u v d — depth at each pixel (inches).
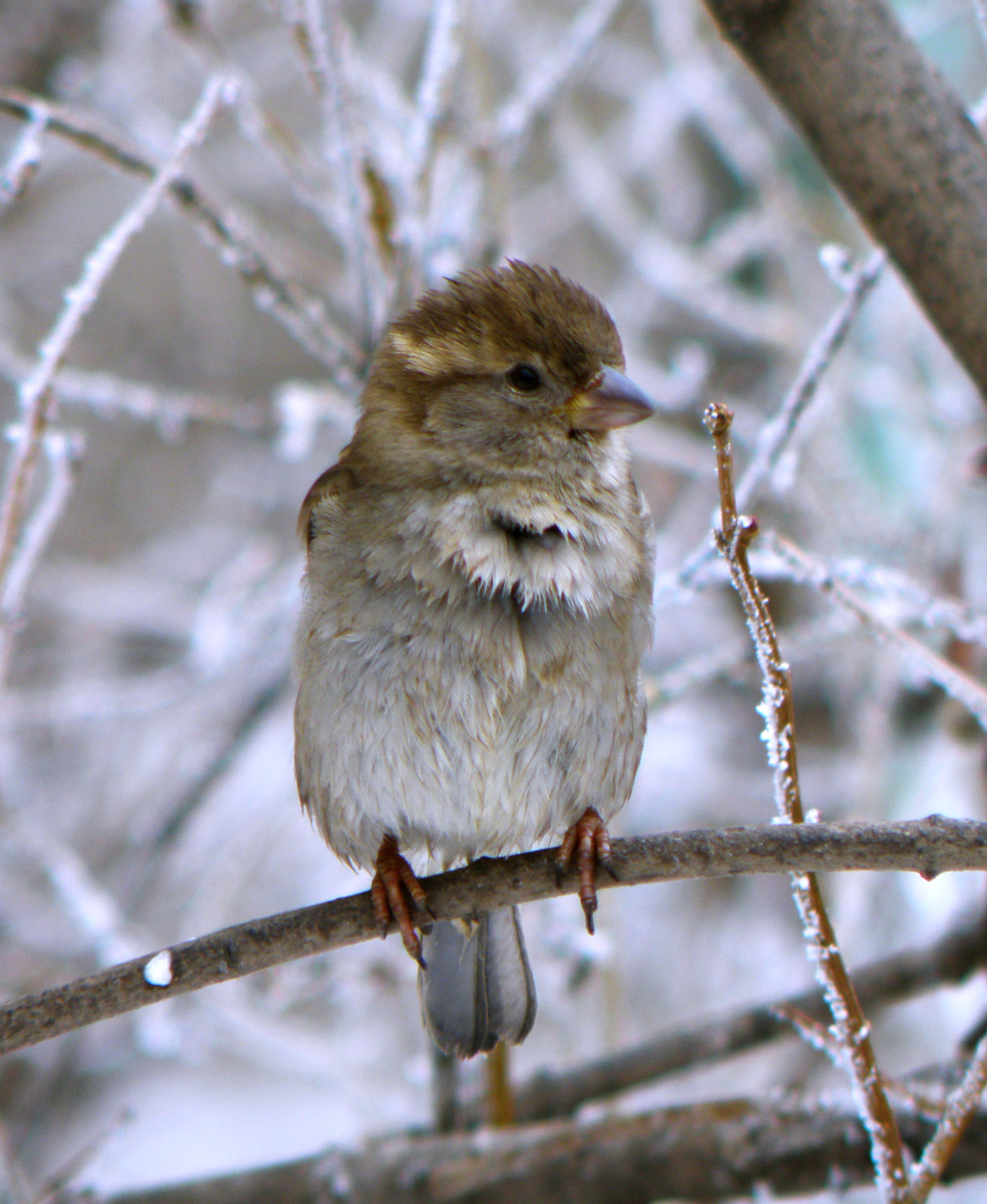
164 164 280.1
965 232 235.9
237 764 517.3
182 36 356.2
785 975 516.1
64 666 599.8
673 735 564.1
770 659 200.4
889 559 411.5
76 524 673.0
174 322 695.7
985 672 389.7
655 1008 525.3
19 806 538.9
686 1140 287.4
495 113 569.9
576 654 252.1
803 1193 278.7
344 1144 319.0
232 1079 562.9
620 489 268.8
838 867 201.2
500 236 370.3
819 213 538.6
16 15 590.2
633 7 674.8
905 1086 275.7
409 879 230.5
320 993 387.9
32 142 285.1
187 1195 317.4
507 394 261.4
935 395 479.8
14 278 653.9
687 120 639.1
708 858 212.7
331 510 261.9
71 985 210.8
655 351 630.5
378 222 323.3
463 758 250.8
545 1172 294.8
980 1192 420.8
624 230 534.9
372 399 272.2
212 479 681.0
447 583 251.4
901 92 237.0
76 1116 534.3
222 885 409.4
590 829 229.6
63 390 386.3
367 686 251.4
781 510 431.2
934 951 332.2
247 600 493.0
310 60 322.0
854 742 476.1
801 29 238.5
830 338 264.1
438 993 270.7
